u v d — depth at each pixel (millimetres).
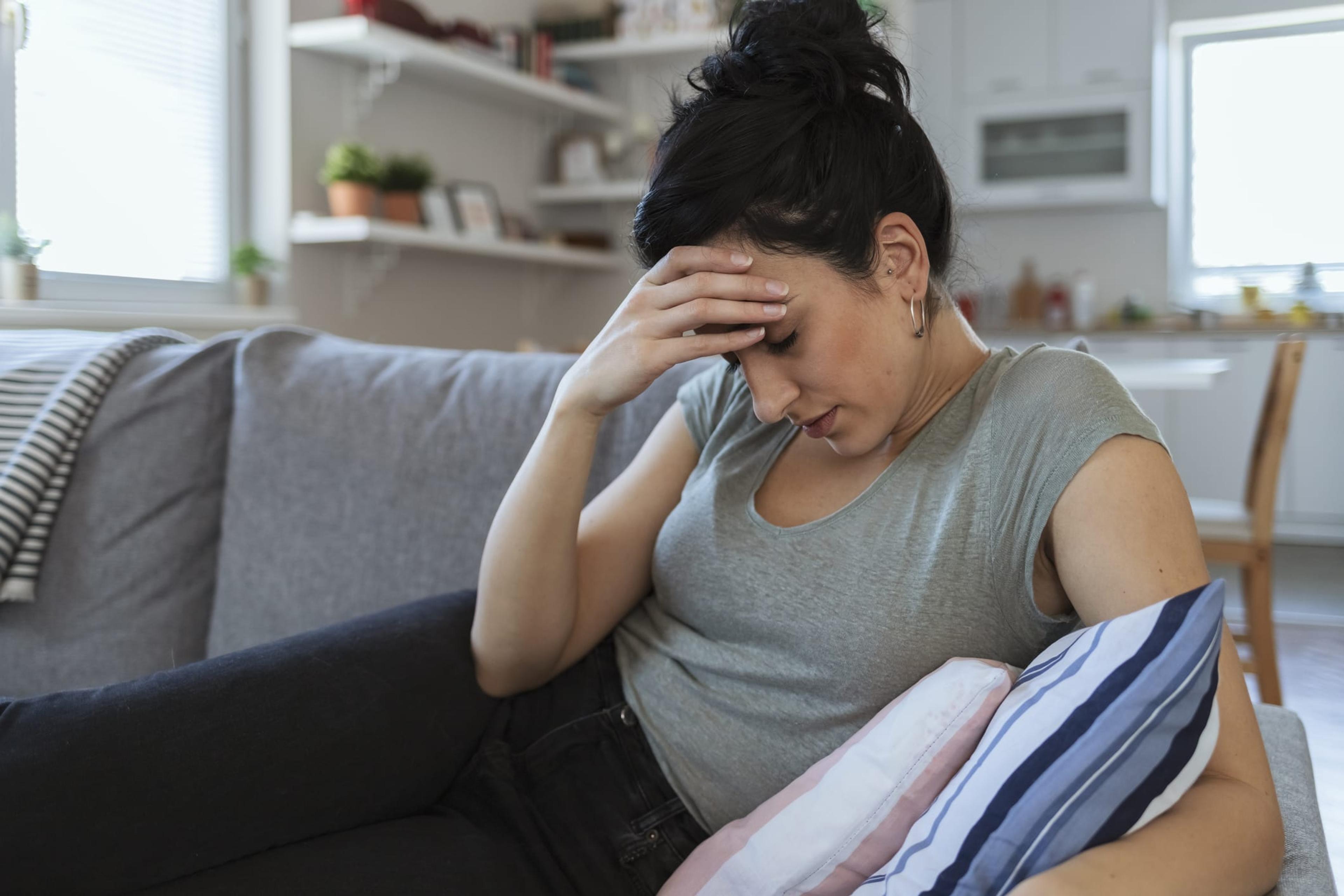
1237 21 5535
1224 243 5750
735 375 1140
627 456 1322
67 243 3061
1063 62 5469
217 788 898
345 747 968
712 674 1012
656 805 1001
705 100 916
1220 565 4812
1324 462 5012
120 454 1539
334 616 1406
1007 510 844
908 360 903
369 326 4105
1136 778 673
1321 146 5543
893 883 745
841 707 915
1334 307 5504
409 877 887
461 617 1136
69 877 844
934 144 1129
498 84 4430
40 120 2977
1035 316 5781
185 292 3430
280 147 3650
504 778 1052
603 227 5270
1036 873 666
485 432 1396
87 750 868
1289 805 880
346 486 1440
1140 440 807
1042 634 863
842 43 895
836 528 938
